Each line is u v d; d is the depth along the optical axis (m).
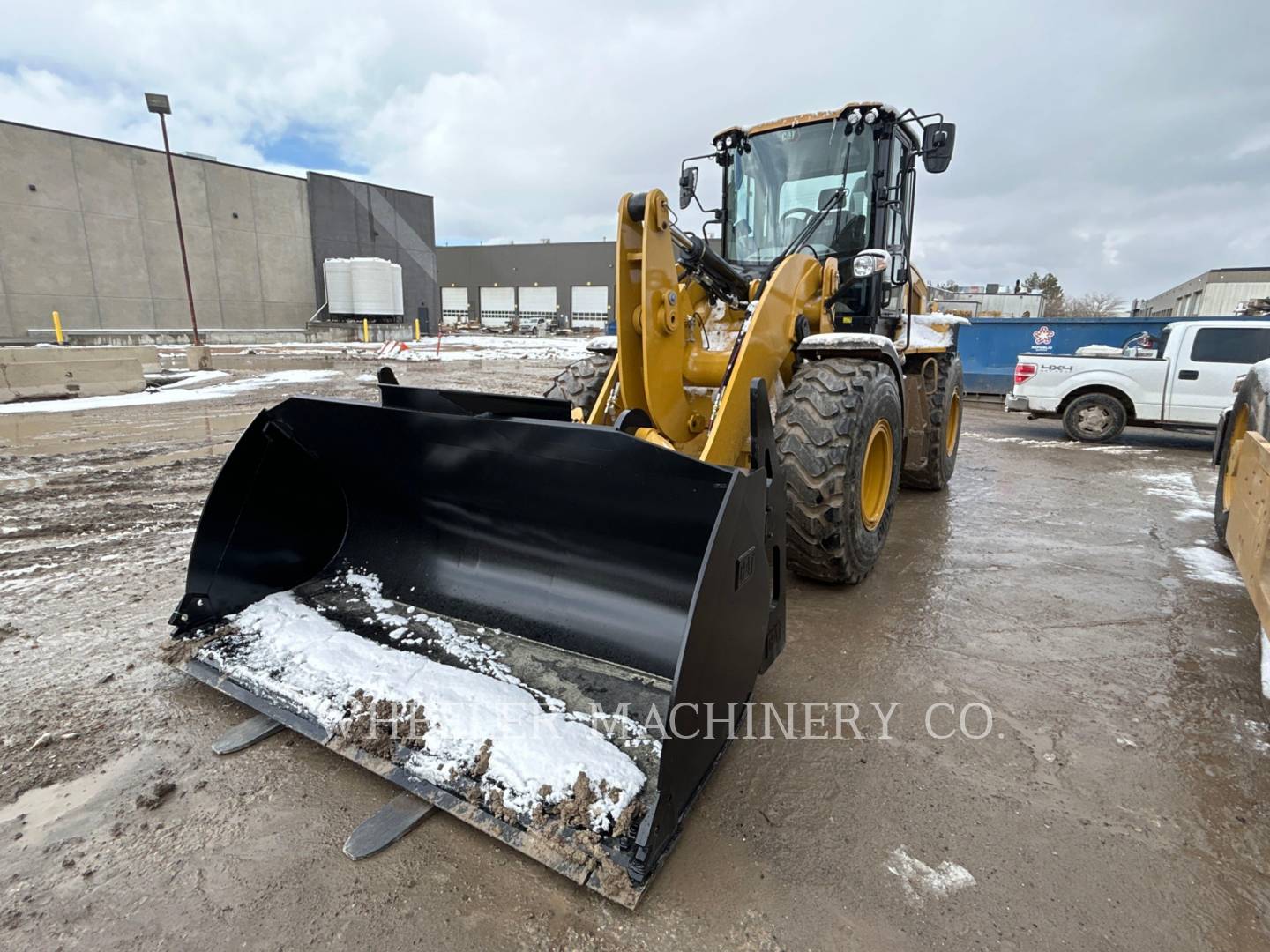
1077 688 2.59
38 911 1.56
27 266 22.08
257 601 2.73
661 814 1.62
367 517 2.97
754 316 2.91
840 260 4.13
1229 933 1.55
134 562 3.73
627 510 2.22
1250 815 1.92
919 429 5.30
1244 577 2.83
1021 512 5.19
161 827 1.81
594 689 2.16
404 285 32.94
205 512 2.54
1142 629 3.11
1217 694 2.56
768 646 2.26
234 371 14.13
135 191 24.00
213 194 25.98
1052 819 1.90
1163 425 8.32
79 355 10.31
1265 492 2.60
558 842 1.65
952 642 2.96
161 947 1.48
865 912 1.60
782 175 4.30
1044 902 1.63
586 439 2.02
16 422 8.03
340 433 2.61
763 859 1.75
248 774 2.01
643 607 2.34
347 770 2.03
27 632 2.88
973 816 1.91
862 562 3.43
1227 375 7.88
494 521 2.59
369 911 1.57
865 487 3.63
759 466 2.09
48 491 5.16
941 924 1.57
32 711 2.29
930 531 4.66
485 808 1.77
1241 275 31.69
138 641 2.80
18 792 1.92
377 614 2.65
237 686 2.28
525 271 53.19
